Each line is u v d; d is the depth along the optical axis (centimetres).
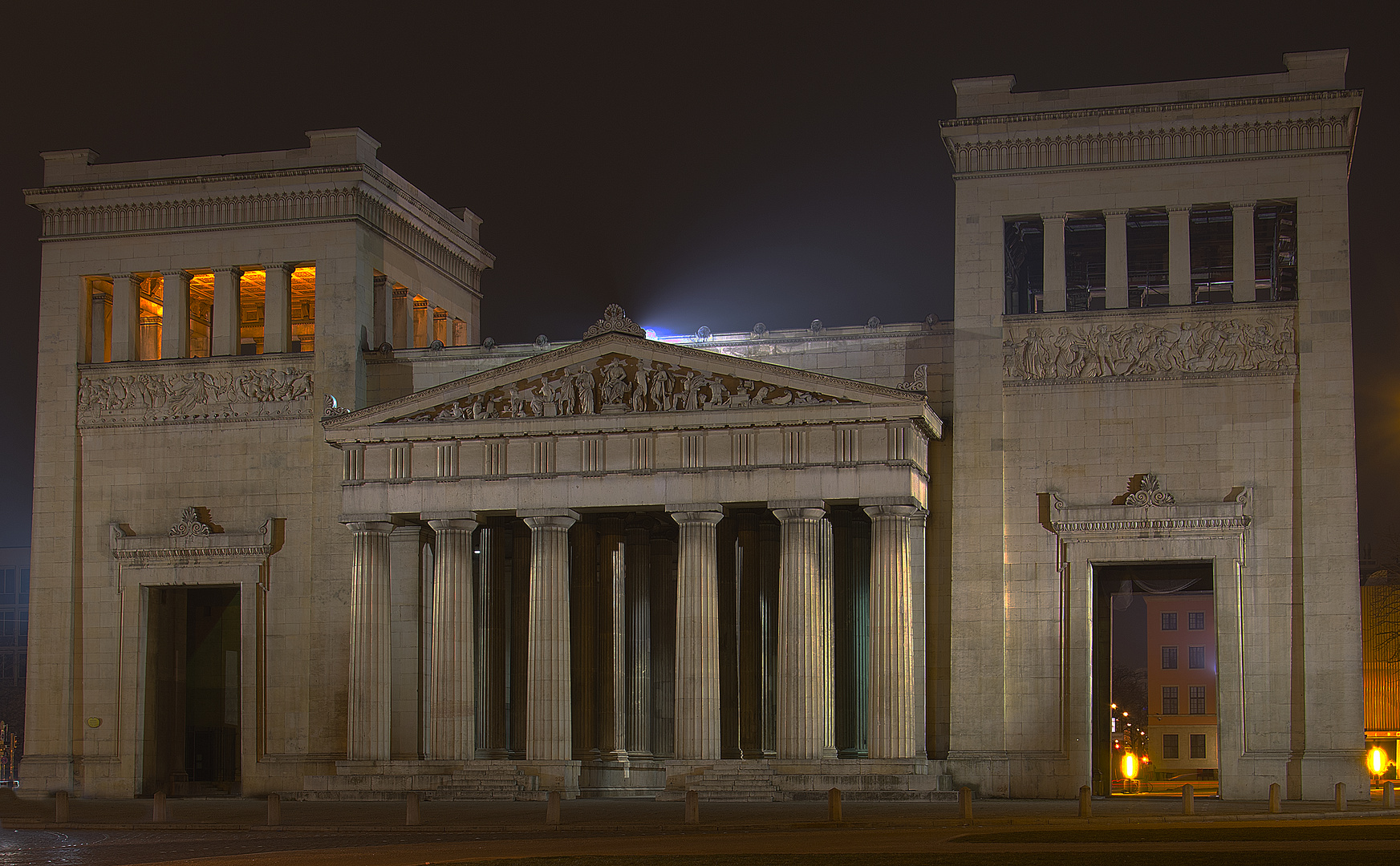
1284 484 8119
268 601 9356
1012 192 8688
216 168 9825
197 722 9931
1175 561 8306
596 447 8481
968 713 8338
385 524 8731
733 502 8269
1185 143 8469
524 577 9088
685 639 8250
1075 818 6412
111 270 9888
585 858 4966
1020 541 8419
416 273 10356
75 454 9775
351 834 6309
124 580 9538
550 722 8388
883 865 4634
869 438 8162
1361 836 5431
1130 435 8356
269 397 9531
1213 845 5131
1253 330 8250
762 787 7975
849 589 8781
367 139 9781
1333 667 7931
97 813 7831
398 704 8962
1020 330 8556
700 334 9075
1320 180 8269
